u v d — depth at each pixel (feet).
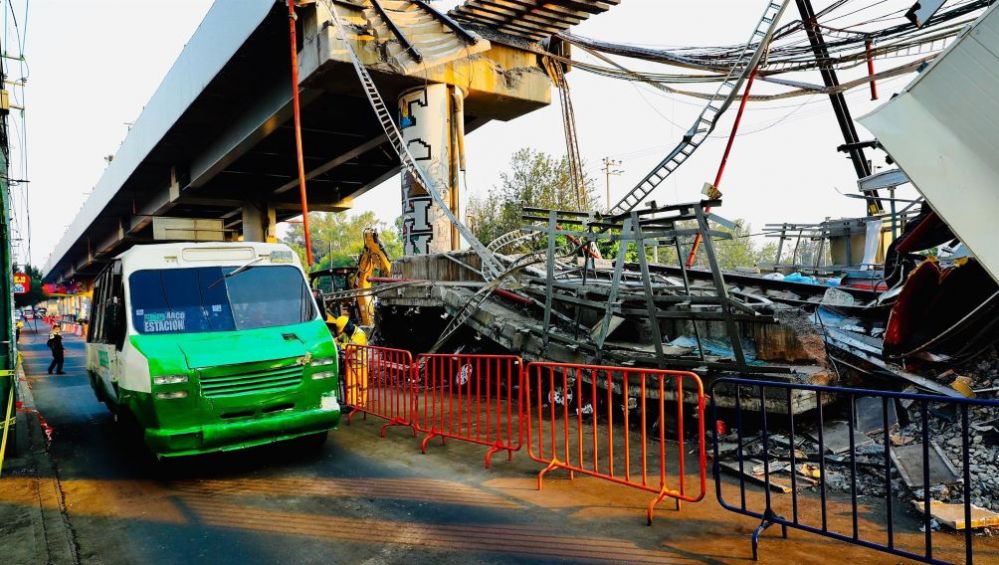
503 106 75.31
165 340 21.74
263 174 115.65
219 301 23.73
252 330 23.18
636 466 20.95
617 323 31.19
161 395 19.76
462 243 65.41
